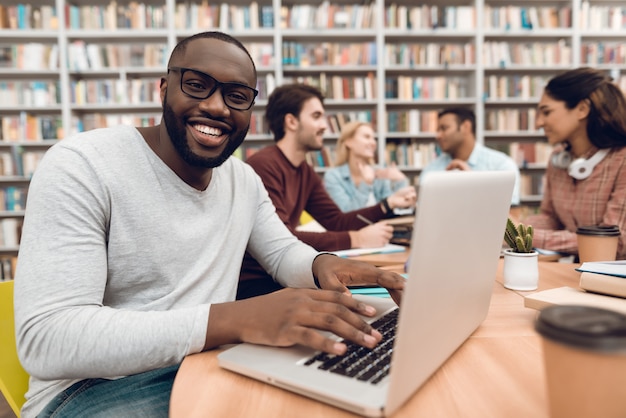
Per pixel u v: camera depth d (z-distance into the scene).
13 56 4.01
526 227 0.99
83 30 4.01
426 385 0.53
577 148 1.74
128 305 0.84
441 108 4.50
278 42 4.12
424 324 0.46
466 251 0.53
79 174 0.75
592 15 4.27
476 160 3.17
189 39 0.85
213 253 0.92
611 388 0.34
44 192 0.71
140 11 4.04
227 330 0.63
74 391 0.74
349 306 0.68
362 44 4.23
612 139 1.60
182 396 0.52
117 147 0.83
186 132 0.83
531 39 4.45
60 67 4.04
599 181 1.63
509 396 0.50
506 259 0.99
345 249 1.52
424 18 4.21
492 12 4.26
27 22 3.99
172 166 0.87
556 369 0.36
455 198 0.46
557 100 1.69
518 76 4.38
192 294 0.88
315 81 4.24
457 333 0.59
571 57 4.29
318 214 2.06
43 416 0.73
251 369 0.55
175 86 0.83
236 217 0.99
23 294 0.65
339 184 3.26
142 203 0.82
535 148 4.36
